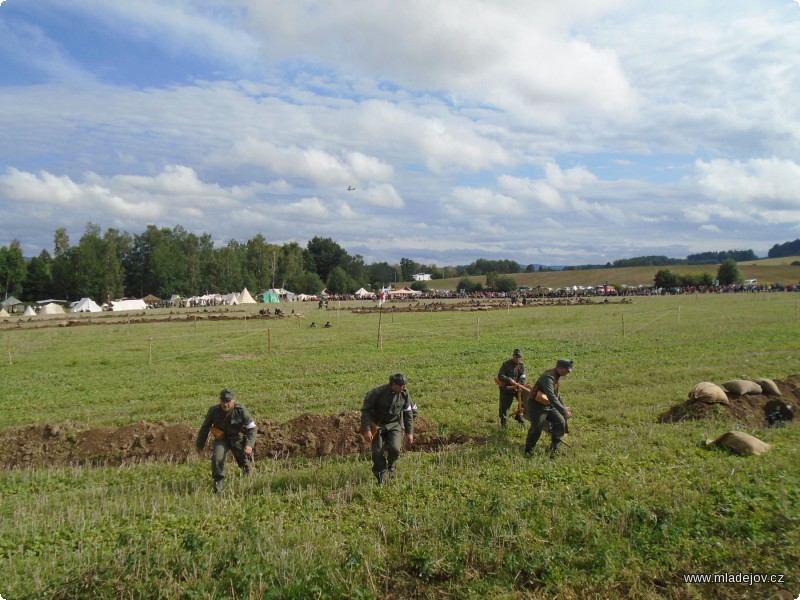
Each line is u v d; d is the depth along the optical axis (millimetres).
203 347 30797
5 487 9625
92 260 116812
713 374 18125
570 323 40875
